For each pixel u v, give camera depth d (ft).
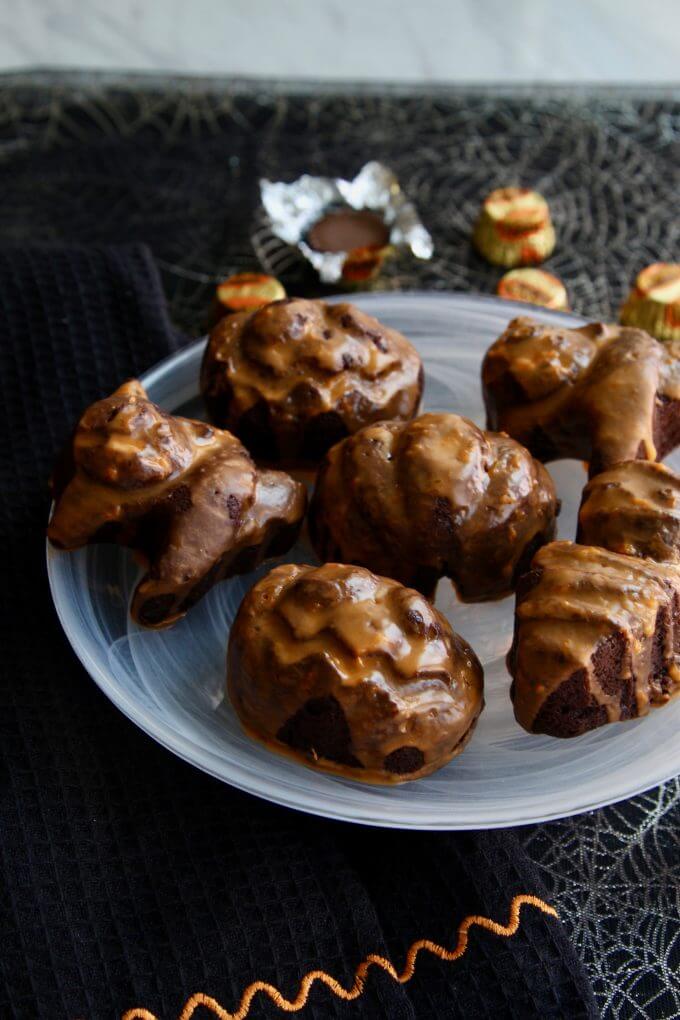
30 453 1.73
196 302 2.00
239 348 1.63
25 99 2.18
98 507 1.51
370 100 2.23
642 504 1.50
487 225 2.02
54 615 1.62
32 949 1.41
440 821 1.42
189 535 1.50
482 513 1.51
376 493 1.51
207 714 1.51
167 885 1.46
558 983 1.41
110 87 2.20
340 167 2.16
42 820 1.49
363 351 1.62
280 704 1.42
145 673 1.53
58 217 2.07
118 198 2.10
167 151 2.15
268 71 2.58
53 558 1.57
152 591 1.50
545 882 1.51
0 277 1.81
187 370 1.71
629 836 1.54
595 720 1.46
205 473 1.51
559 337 1.62
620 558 1.47
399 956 1.44
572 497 1.65
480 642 1.55
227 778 1.44
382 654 1.41
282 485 1.58
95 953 1.42
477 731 1.50
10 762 1.52
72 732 1.55
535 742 1.49
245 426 1.62
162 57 2.59
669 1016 1.44
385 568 1.53
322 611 1.42
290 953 1.43
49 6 2.64
